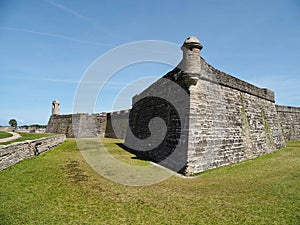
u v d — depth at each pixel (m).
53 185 7.76
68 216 5.35
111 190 7.48
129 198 6.70
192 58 10.88
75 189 7.45
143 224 5.02
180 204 6.20
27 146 12.69
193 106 10.81
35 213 5.41
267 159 13.85
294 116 29.88
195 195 6.95
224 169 10.85
